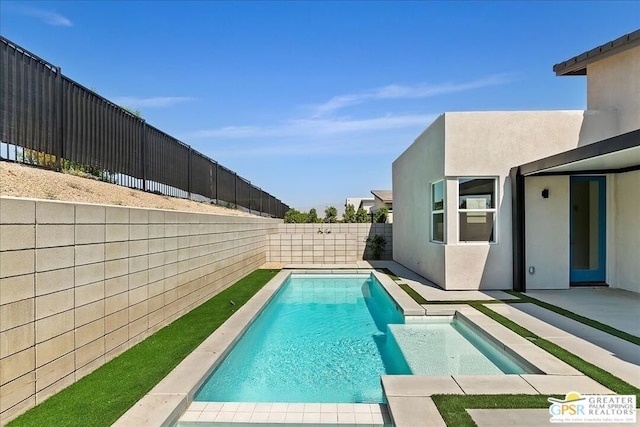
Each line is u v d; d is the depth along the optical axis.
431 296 6.83
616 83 7.36
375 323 6.53
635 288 6.99
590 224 7.59
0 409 2.42
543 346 4.04
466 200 7.48
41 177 4.58
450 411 2.68
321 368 4.43
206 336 4.55
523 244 7.23
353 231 14.61
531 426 2.47
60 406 2.74
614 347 4.01
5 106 3.74
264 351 5.05
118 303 3.88
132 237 4.18
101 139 5.50
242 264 9.70
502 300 6.43
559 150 7.30
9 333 2.50
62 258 3.04
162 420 2.57
